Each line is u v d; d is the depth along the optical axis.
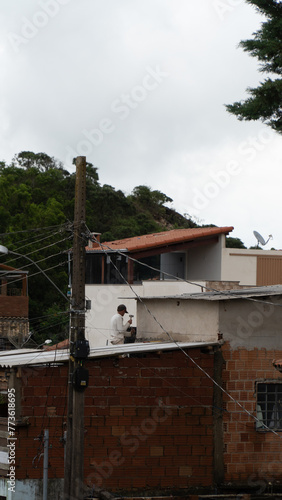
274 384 17.69
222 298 17.42
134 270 37.28
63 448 16.22
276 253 38.62
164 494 16.73
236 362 17.44
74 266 15.26
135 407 16.83
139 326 21.70
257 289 20.05
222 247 37.88
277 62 21.36
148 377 16.95
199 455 17.05
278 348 17.67
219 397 17.28
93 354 16.42
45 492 15.38
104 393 16.70
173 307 19.75
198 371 17.23
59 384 16.42
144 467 16.75
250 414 16.56
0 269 40.81
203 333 18.06
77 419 14.80
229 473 17.14
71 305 15.16
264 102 21.20
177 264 38.88
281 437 17.50
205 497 15.61
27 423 16.17
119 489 16.59
